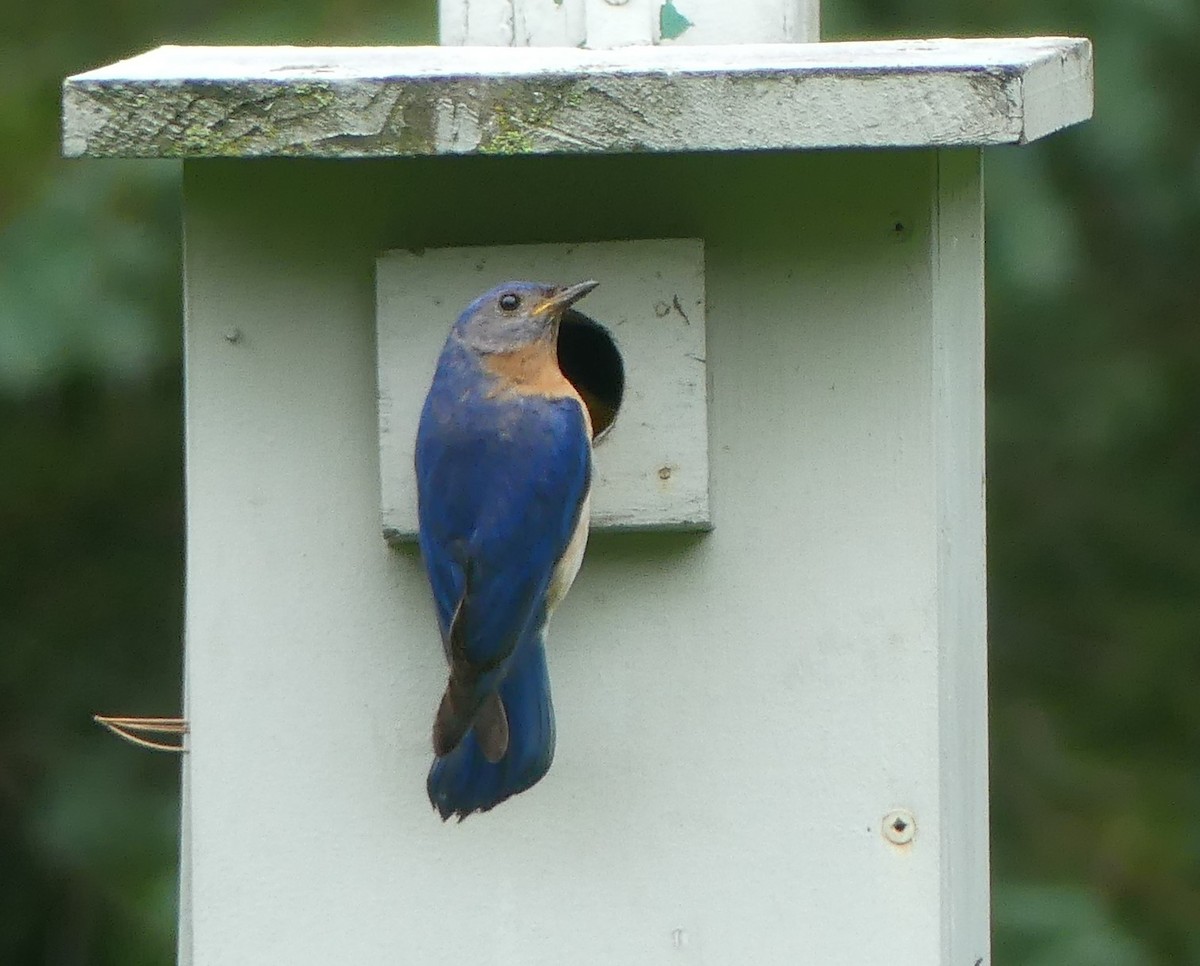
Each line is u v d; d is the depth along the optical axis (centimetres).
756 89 653
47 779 1095
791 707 713
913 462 704
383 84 655
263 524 714
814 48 718
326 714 718
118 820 1080
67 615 1120
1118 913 1038
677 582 712
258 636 717
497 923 720
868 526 707
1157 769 1111
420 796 718
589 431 694
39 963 1102
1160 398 1115
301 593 716
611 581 714
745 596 712
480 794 671
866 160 696
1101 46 1041
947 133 652
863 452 705
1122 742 1124
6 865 1112
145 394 1117
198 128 659
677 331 696
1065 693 1137
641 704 715
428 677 716
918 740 710
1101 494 1144
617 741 716
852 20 1042
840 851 714
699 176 700
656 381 697
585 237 703
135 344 966
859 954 715
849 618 710
